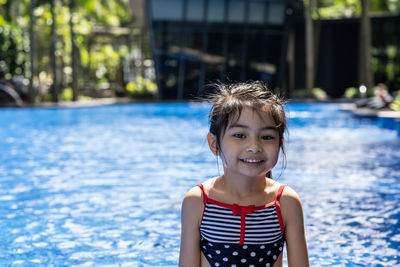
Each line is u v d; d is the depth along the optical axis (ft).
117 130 50.03
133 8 134.51
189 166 28.43
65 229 16.31
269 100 7.20
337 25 120.06
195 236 7.63
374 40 114.93
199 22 107.76
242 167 7.16
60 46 111.86
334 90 122.42
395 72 114.01
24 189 22.52
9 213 18.39
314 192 21.15
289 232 7.55
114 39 139.74
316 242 14.73
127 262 13.35
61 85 113.29
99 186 23.04
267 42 111.86
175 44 107.65
